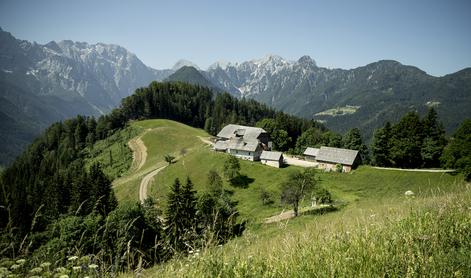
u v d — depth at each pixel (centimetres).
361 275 512
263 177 7369
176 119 18975
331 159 7975
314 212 4375
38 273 522
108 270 568
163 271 578
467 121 5869
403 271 512
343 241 671
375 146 8362
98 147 14488
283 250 661
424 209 855
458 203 877
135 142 13700
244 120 18425
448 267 515
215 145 9494
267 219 4362
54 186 5528
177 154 11212
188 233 673
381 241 642
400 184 6294
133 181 8725
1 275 496
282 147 12544
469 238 636
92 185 5450
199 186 7469
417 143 7812
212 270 570
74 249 591
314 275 531
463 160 5575
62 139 15788
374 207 1394
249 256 612
